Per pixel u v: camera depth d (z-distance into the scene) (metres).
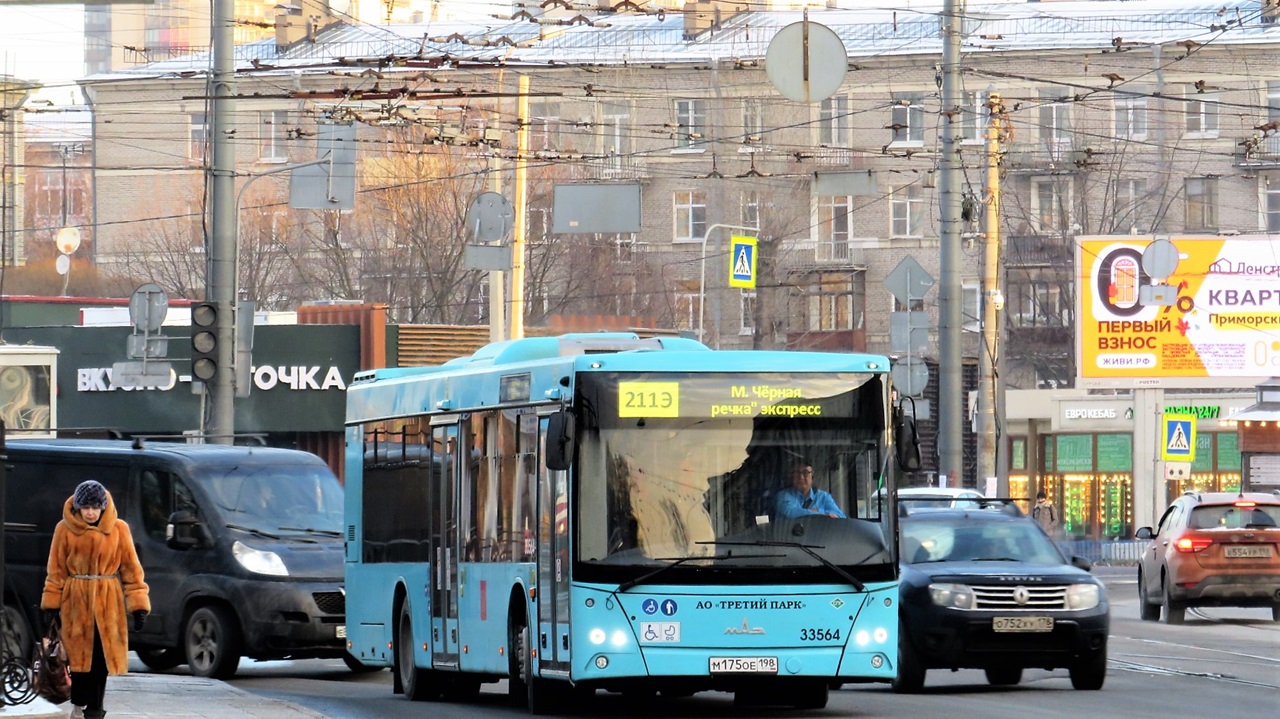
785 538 38.53
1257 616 79.75
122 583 35.94
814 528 38.66
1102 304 135.50
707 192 195.00
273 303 191.25
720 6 194.38
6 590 56.88
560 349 42.25
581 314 187.25
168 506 55.88
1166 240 129.50
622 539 38.19
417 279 174.50
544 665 39.84
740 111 193.12
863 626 38.53
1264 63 188.38
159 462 56.31
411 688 47.22
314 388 120.00
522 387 41.44
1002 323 106.69
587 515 38.28
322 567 54.78
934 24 195.50
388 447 49.78
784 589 38.31
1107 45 188.75
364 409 51.69
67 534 35.53
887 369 39.53
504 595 42.06
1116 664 53.69
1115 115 191.75
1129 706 41.84
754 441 38.88
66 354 119.06
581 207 80.19
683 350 41.69
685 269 195.25
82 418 118.75
